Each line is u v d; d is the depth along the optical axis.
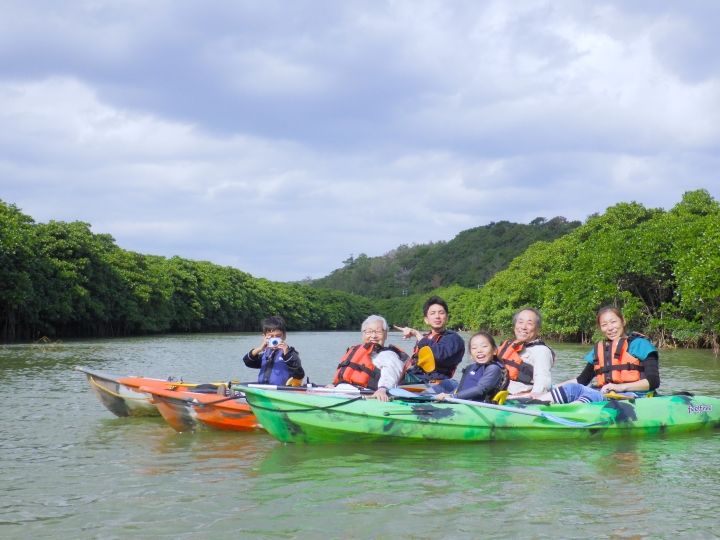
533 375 7.98
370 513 5.07
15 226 36.84
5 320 38.56
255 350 8.84
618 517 4.96
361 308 136.12
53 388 13.46
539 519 4.91
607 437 7.93
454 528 4.73
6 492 5.72
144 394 9.72
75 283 42.84
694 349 28.36
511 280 53.16
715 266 23.53
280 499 5.44
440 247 165.38
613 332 8.44
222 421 8.61
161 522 4.90
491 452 7.15
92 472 6.43
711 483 5.89
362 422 7.39
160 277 59.03
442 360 8.30
